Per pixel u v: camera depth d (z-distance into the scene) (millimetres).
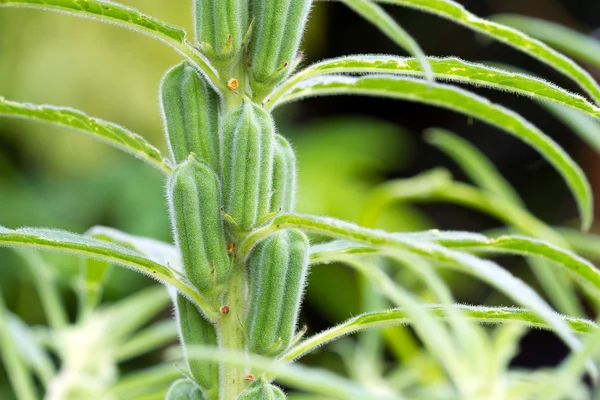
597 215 1132
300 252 438
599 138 579
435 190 651
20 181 1139
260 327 438
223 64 436
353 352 888
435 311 437
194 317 444
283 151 443
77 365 603
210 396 443
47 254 956
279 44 437
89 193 1118
